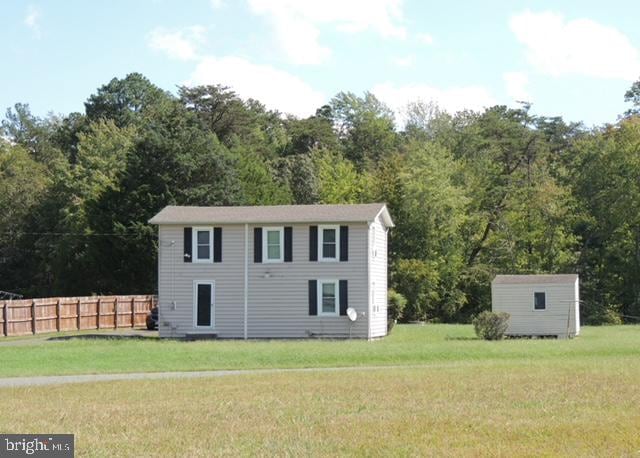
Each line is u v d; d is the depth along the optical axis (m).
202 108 98.19
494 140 83.69
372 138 101.88
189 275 46.59
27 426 16.17
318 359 32.06
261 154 100.06
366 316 45.00
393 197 73.00
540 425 15.52
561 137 96.00
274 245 46.22
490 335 43.12
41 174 94.50
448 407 18.14
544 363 29.64
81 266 74.56
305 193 86.06
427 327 57.62
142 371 29.27
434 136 87.88
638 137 73.38
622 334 47.69
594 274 75.00
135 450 13.67
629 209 72.38
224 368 30.12
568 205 73.94
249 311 46.03
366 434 14.85
